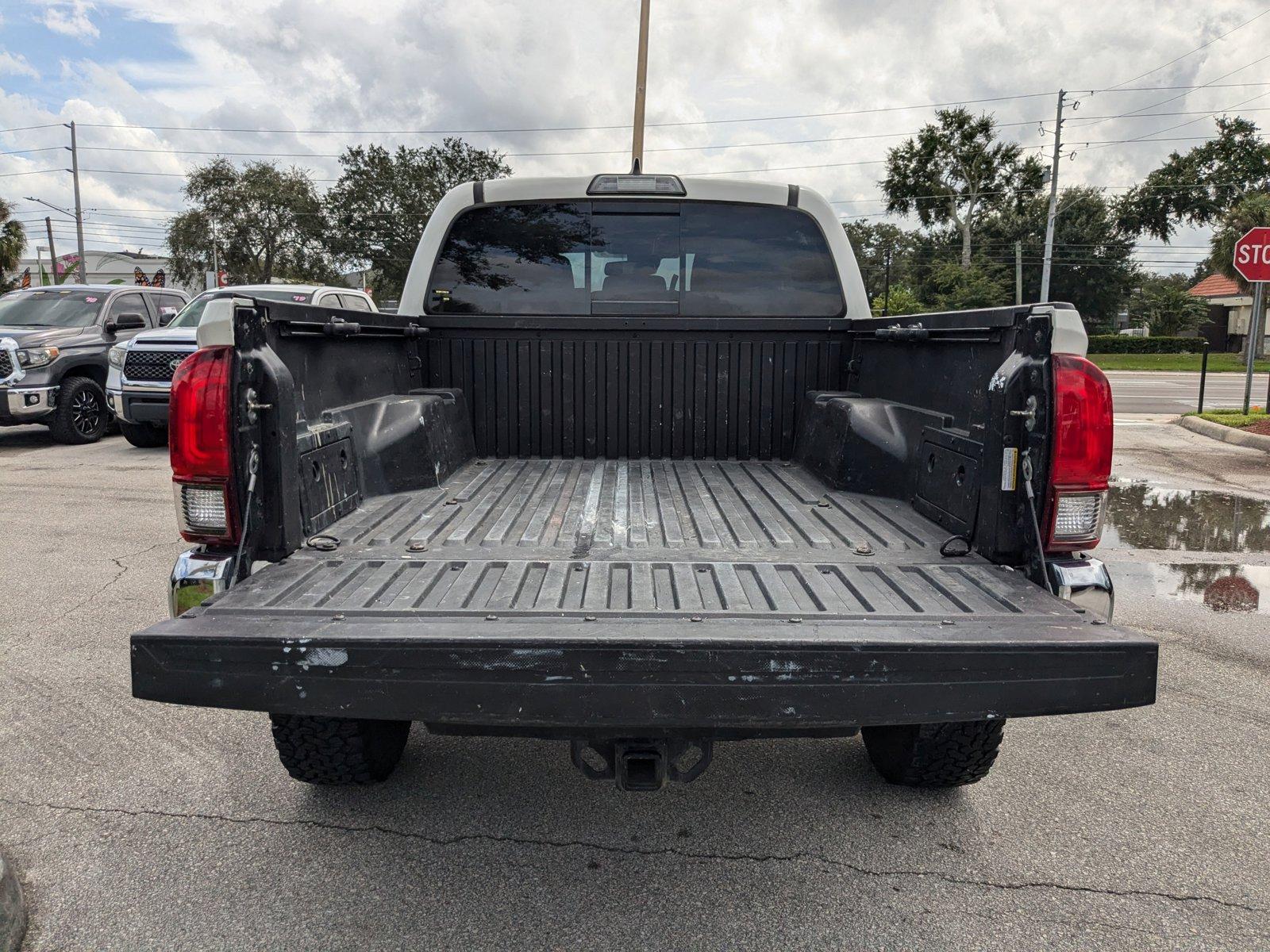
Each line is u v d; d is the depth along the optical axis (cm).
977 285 5572
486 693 201
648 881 267
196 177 6150
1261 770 344
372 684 202
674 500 339
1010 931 245
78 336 1247
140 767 338
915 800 319
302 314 277
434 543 276
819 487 365
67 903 255
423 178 6100
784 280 425
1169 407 1967
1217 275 6331
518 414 424
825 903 257
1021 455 250
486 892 261
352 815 305
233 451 240
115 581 585
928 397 321
